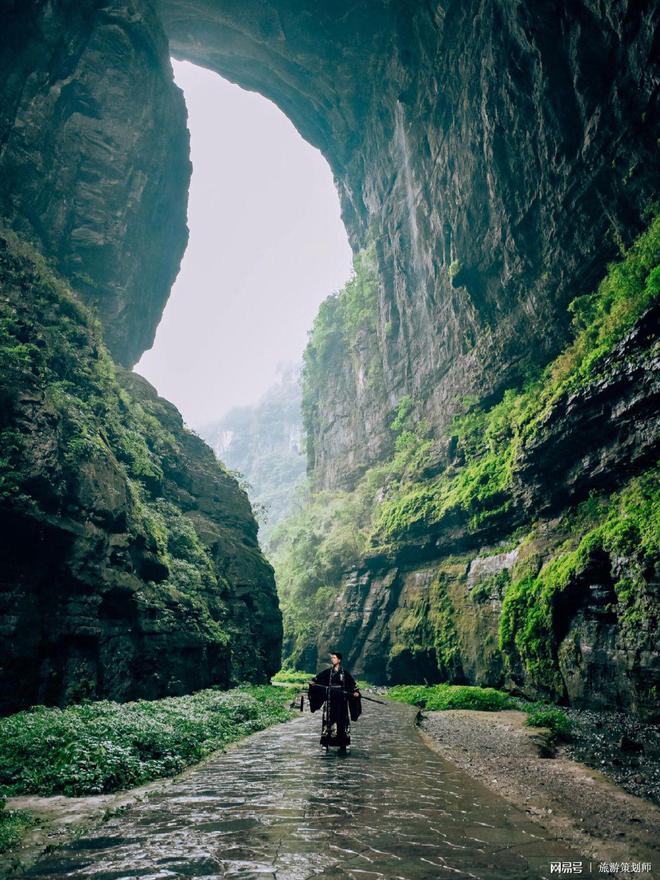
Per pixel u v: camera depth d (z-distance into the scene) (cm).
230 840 448
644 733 1223
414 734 1183
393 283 4472
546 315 2617
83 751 704
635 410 1650
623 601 1455
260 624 2473
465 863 398
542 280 2608
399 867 385
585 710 1600
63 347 1755
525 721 1417
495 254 2881
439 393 3634
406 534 3434
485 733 1238
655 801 673
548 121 2327
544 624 1831
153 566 1639
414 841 447
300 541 4953
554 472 2091
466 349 3306
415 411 3981
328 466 5622
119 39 2886
